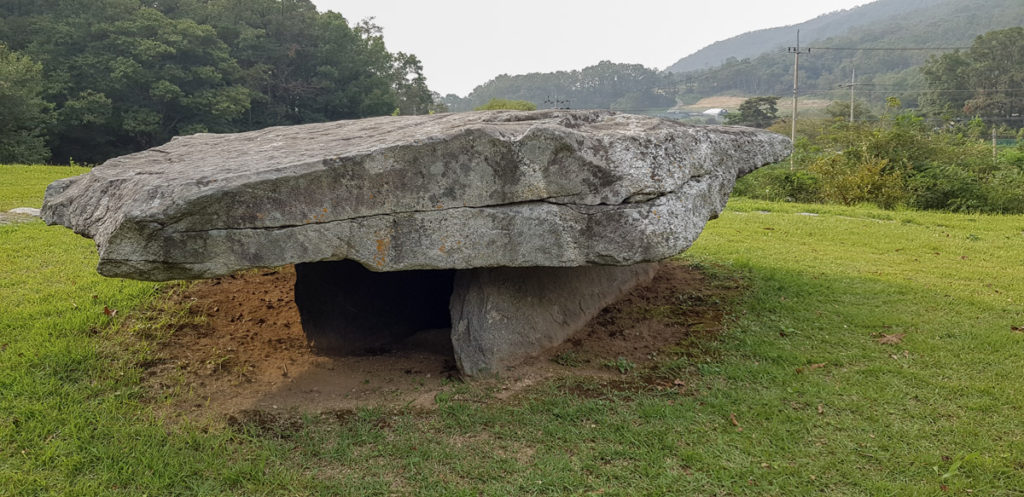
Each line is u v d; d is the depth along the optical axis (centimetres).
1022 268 687
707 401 388
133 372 419
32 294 543
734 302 555
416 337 498
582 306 490
